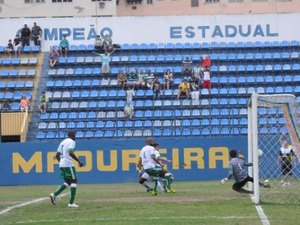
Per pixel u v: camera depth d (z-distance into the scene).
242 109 81.56
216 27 93.25
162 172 43.94
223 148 63.34
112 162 63.56
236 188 40.53
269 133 55.81
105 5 114.00
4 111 79.62
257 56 90.00
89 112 82.06
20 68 89.25
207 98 84.06
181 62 89.81
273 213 29.88
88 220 28.31
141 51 91.69
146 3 120.62
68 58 89.56
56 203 37.56
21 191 51.88
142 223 26.72
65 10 114.12
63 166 35.34
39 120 81.06
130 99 81.81
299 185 48.31
